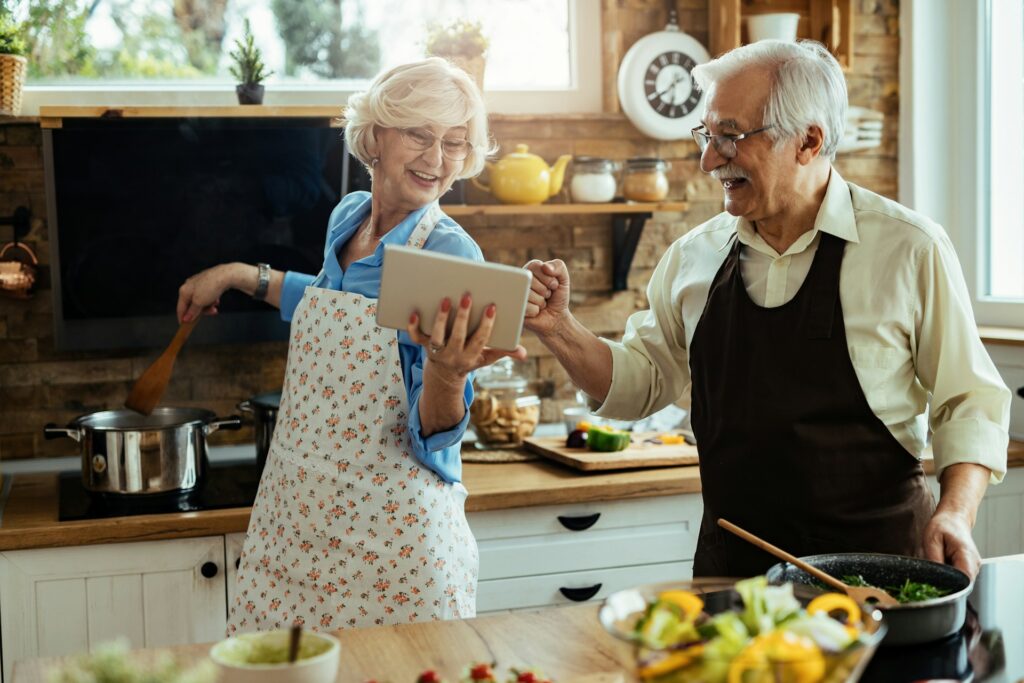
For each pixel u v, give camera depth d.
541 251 3.20
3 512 2.44
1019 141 3.15
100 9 2.94
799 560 1.32
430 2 3.15
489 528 2.55
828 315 1.79
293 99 3.05
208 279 2.56
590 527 2.61
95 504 2.50
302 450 1.95
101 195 2.79
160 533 2.36
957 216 3.33
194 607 2.41
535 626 1.40
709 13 3.20
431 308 1.53
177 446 2.53
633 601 1.15
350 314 1.94
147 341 2.88
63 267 2.79
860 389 1.77
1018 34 3.13
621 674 1.23
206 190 2.85
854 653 0.96
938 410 1.80
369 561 1.90
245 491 2.60
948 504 1.61
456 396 1.74
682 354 2.06
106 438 2.49
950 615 1.27
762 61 1.75
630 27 3.20
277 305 2.65
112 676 0.87
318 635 1.12
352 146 2.01
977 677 1.19
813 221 1.82
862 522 1.77
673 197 3.27
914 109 3.30
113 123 2.77
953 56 3.30
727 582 1.21
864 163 3.35
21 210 2.85
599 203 3.06
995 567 1.60
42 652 2.35
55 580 2.34
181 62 3.00
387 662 1.29
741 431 1.83
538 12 3.24
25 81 2.91
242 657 1.09
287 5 3.05
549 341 1.97
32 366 2.91
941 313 1.77
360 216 2.09
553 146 3.18
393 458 1.91
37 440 2.93
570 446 2.84
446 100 1.89
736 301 1.87
